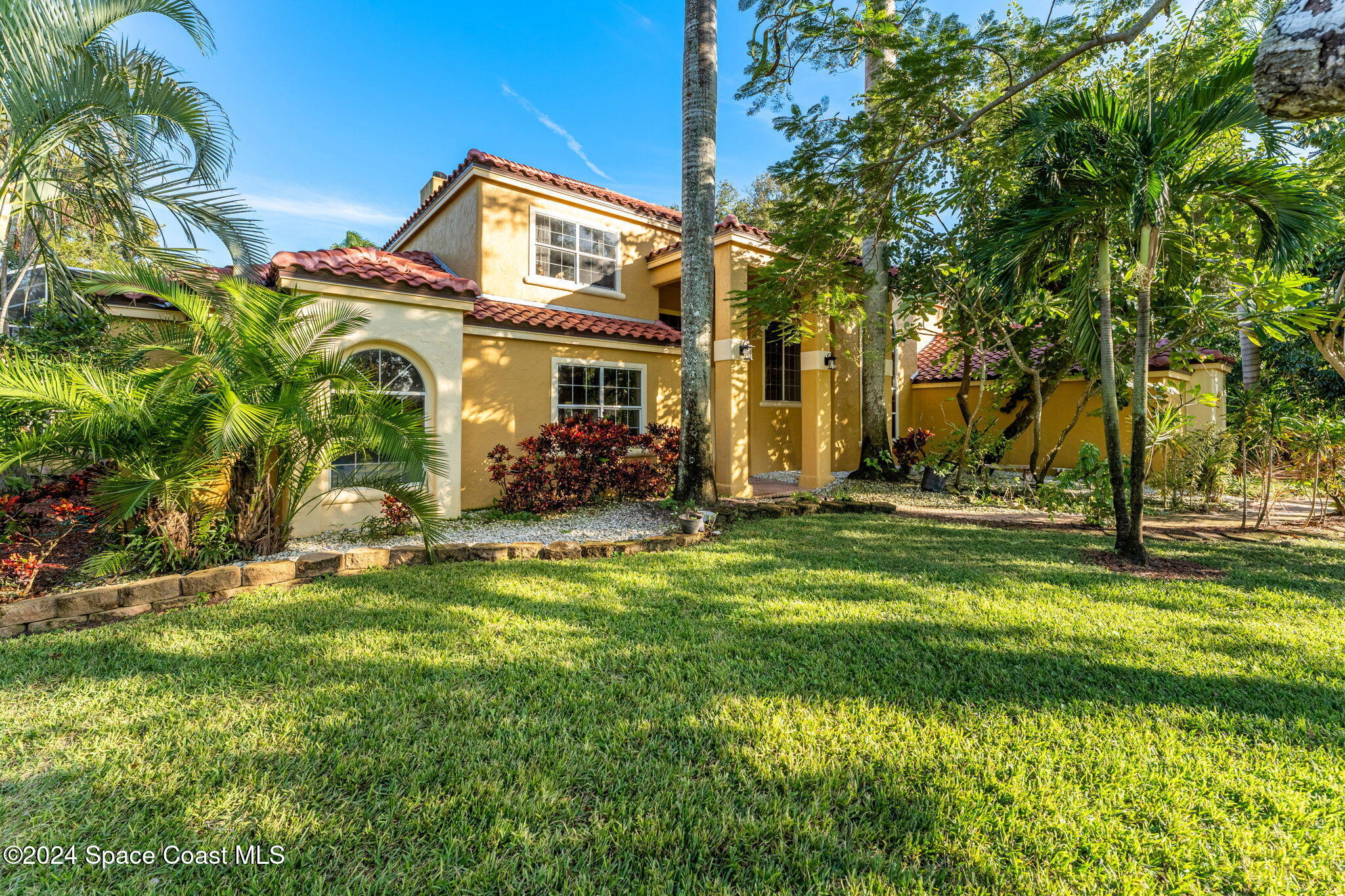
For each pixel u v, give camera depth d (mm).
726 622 5047
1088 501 9836
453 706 3598
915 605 5492
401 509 8180
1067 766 2992
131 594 5211
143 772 2934
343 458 8648
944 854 2441
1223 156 6988
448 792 2830
